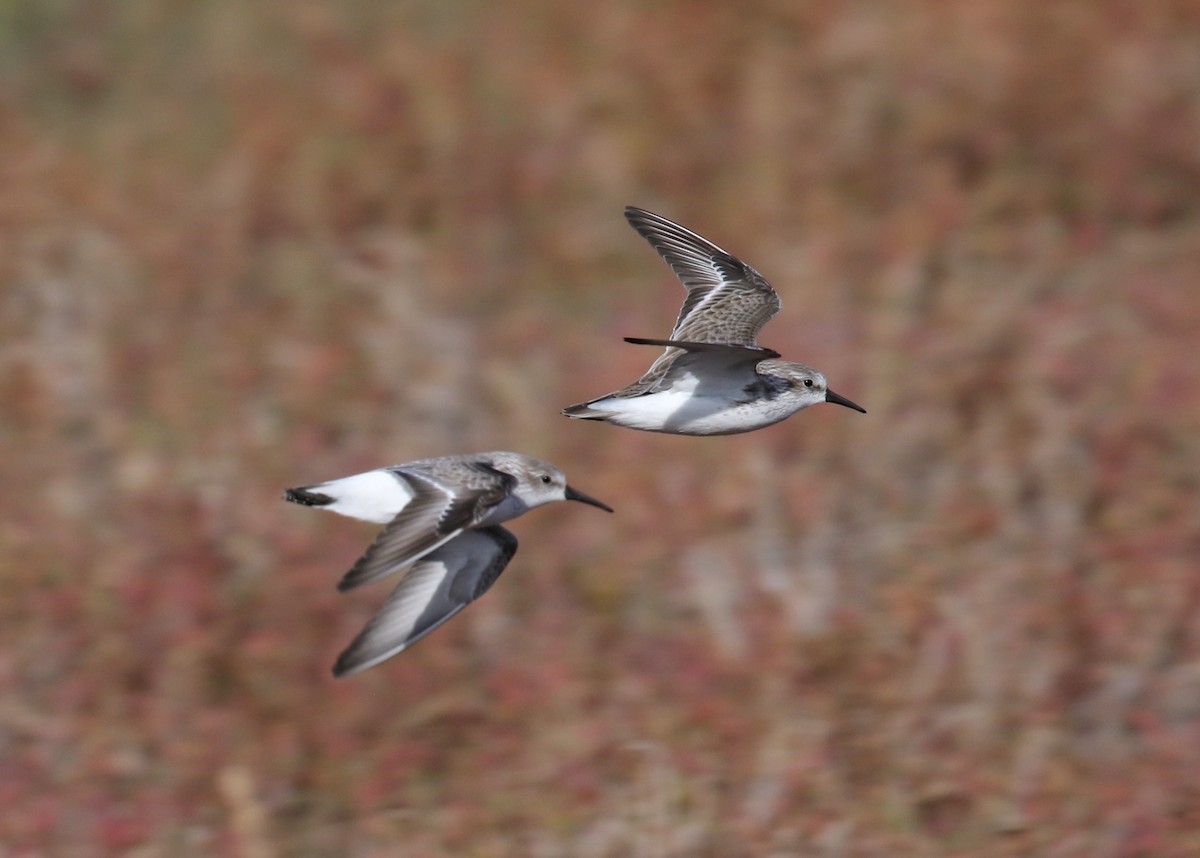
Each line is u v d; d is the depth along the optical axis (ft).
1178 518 48.93
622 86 67.51
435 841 39.60
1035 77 67.05
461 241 62.69
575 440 52.06
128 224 63.26
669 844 38.81
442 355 56.65
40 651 44.16
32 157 67.87
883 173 64.64
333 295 60.13
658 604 46.39
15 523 48.96
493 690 43.19
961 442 51.96
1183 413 52.80
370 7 73.87
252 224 63.16
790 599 45.39
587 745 41.32
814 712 42.22
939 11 69.15
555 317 59.52
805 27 69.62
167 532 48.26
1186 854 38.88
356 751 41.68
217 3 75.87
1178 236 64.34
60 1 77.71
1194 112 67.05
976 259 62.28
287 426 53.57
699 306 38.55
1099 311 59.16
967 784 40.24
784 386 36.88
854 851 38.88
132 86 72.43
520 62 69.31
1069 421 52.16
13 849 39.34
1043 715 41.91
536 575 46.93
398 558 30.40
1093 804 40.04
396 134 65.77
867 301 58.59
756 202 62.90
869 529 49.03
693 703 42.47
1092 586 46.47
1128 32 68.90
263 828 39.24
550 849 39.09
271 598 45.60
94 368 56.34
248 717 42.39
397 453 52.31
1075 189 65.05
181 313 59.36
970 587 46.32
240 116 67.97
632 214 40.75
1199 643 44.37
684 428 36.37
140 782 41.16
